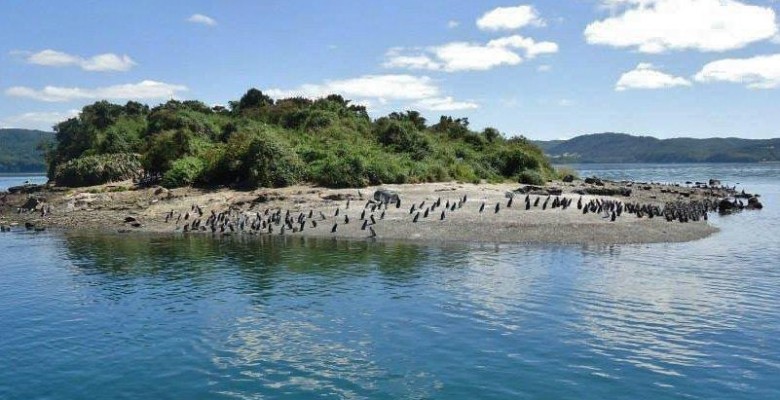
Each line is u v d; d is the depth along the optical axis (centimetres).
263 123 8388
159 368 1609
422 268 2839
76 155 9431
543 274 2681
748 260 3028
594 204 4716
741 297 2288
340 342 1798
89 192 6338
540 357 1659
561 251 3288
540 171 7900
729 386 1470
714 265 2895
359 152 6625
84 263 3114
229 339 1839
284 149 6019
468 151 7988
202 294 2398
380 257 3148
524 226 3941
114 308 2208
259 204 5012
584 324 1950
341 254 3259
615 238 3653
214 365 1625
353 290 2417
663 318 2012
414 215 4366
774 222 4844
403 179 6203
